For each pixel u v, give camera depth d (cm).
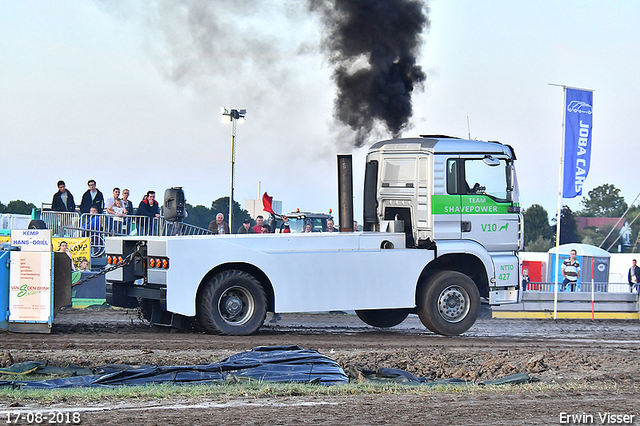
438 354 1098
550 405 737
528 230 7900
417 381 898
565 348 1275
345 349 1144
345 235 1345
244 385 796
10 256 1182
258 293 1261
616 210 10625
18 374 848
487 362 1038
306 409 676
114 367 881
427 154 1391
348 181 1494
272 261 1273
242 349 1083
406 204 1421
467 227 1403
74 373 862
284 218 2227
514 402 752
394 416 655
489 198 1422
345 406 699
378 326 1583
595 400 780
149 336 1201
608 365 1054
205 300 1226
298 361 926
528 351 1181
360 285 1329
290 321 1661
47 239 1592
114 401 693
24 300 1183
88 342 1101
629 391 854
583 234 8519
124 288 1352
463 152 1402
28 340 1098
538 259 3562
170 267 1202
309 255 1298
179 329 1307
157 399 708
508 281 1432
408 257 1366
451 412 683
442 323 1384
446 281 1389
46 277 1182
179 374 834
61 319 1464
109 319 1495
